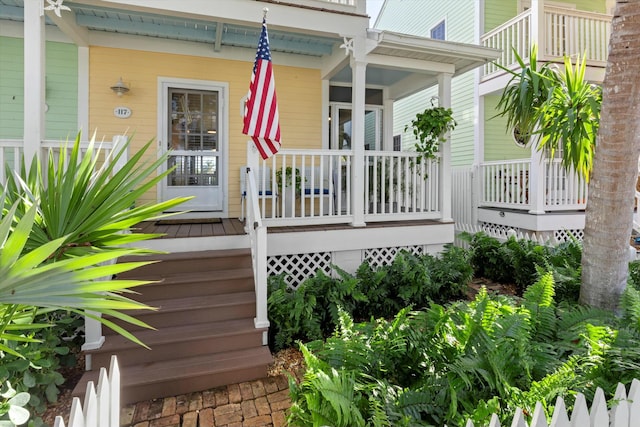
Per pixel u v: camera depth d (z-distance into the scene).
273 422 2.57
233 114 6.16
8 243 1.19
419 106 11.62
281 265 4.75
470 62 5.63
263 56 3.96
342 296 3.93
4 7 4.87
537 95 4.11
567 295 3.77
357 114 5.03
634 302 2.70
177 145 5.95
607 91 3.22
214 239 4.28
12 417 1.65
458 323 2.48
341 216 5.10
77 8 4.73
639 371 1.92
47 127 5.34
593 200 3.34
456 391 1.83
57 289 1.25
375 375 2.11
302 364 3.30
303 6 4.67
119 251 1.71
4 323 1.62
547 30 7.19
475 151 8.98
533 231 7.00
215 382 3.00
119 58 5.61
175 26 5.44
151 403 2.80
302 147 6.57
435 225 5.47
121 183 2.00
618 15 3.11
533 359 2.15
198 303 3.53
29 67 3.80
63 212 1.85
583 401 1.39
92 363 3.00
